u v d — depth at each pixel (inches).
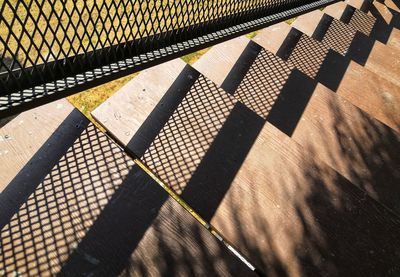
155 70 91.0
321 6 133.5
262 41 124.6
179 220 66.3
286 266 65.1
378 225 72.7
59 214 63.3
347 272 66.0
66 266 58.5
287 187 75.2
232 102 87.6
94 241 61.6
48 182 66.7
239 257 66.9
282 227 69.4
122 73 71.3
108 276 58.6
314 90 100.4
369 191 82.5
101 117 80.7
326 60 120.4
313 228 70.2
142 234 63.6
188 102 86.4
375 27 160.2
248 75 101.8
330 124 94.0
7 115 57.4
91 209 64.8
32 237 60.2
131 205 66.5
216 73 100.3
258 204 71.8
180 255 62.6
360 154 89.0
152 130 80.2
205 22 85.5
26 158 69.1
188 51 83.3
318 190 75.8
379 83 116.6
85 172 69.1
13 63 55.5
